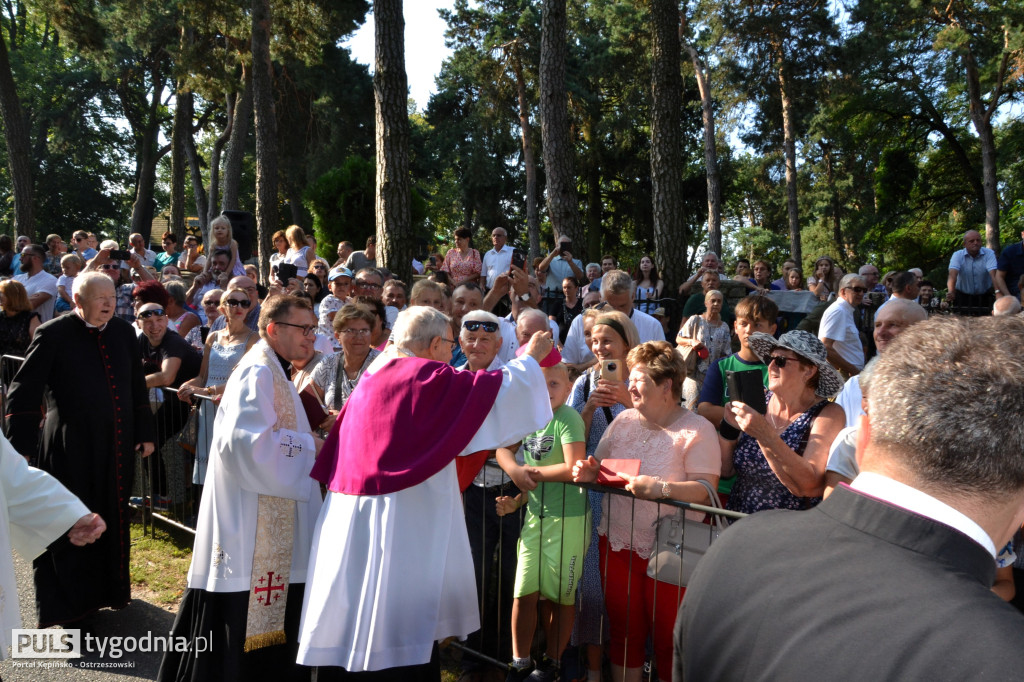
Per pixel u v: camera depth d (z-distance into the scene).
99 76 39.88
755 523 1.28
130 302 9.38
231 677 3.25
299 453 3.37
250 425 3.25
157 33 26.22
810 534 1.18
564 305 9.52
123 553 4.35
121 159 45.66
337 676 2.99
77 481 4.23
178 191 31.53
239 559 3.27
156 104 37.03
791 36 26.41
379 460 2.87
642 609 3.54
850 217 37.97
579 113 34.22
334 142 33.78
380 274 6.77
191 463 5.95
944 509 1.10
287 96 33.81
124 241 48.72
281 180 35.72
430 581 2.88
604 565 3.68
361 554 2.89
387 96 9.61
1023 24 21.28
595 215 38.16
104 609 4.56
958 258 11.20
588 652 3.84
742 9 26.58
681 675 1.25
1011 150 28.27
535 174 36.41
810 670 1.04
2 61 20.42
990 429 1.08
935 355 1.18
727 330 6.79
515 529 4.18
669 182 11.37
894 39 24.33
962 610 1.00
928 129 31.62
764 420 2.97
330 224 16.70
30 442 4.18
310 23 22.09
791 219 28.27
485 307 5.98
